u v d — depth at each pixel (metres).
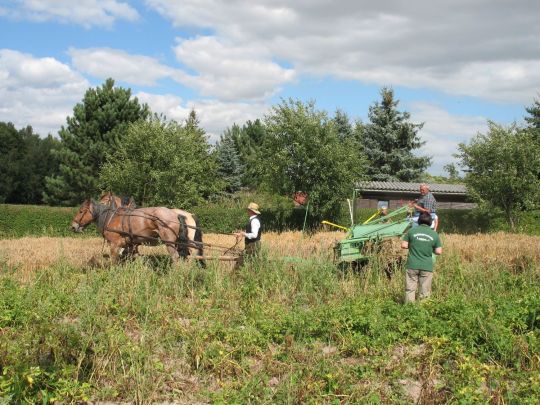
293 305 9.01
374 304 8.55
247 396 5.78
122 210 12.12
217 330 7.55
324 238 18.41
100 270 11.07
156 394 5.98
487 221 31.91
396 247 12.22
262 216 29.58
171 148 25.19
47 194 39.56
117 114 37.31
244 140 56.72
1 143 55.81
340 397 5.79
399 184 38.16
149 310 8.48
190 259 11.23
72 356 6.45
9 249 15.76
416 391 6.20
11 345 6.52
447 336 7.23
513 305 8.19
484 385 6.24
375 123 49.94
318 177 28.20
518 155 29.02
